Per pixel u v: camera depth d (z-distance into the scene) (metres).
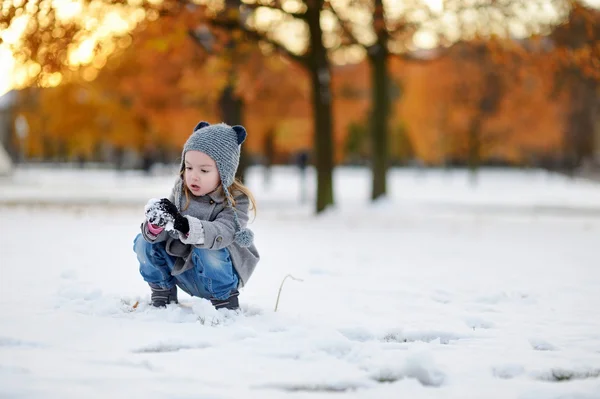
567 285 8.42
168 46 18.16
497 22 18.77
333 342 4.89
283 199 28.23
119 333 5.03
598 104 51.53
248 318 5.68
